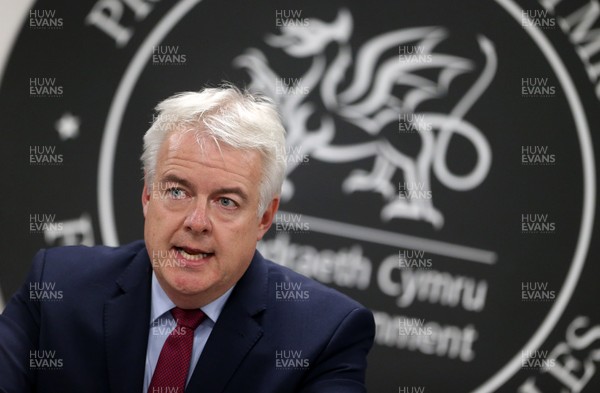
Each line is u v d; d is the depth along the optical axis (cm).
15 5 920
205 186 440
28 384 511
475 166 925
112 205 918
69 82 920
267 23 930
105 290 514
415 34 932
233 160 443
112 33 923
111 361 490
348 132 926
